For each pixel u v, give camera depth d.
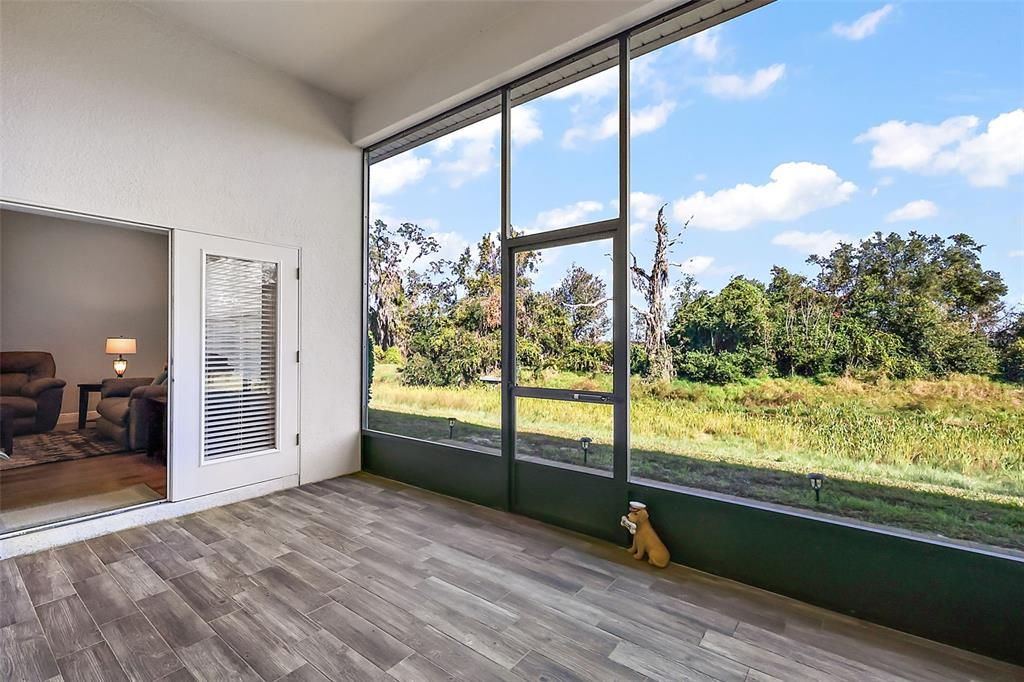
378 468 4.30
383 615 2.10
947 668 1.81
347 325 4.34
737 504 2.46
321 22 3.27
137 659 1.80
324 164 4.16
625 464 2.86
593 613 2.13
